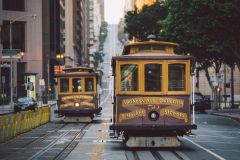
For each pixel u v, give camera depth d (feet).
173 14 136.56
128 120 63.46
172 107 63.46
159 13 273.33
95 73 120.26
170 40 143.54
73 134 90.79
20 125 93.09
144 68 63.67
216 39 129.70
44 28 368.68
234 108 209.97
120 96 63.72
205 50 142.82
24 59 327.67
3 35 320.70
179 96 63.52
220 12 123.13
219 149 66.85
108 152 62.95
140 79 63.62
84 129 102.73
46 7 371.15
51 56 375.45
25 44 329.31
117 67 63.87
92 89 120.06
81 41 622.95
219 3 122.21
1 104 255.50
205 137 84.94
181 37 135.44
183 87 63.62
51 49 378.73
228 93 274.57
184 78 63.62
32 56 331.98
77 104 119.75
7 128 81.51
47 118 129.49
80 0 593.83
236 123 124.88
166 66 63.57
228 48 136.77
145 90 63.57
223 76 210.79
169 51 68.13
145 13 274.57
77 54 564.30
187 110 63.52
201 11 126.00
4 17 320.91
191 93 63.77
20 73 324.60
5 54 193.26
